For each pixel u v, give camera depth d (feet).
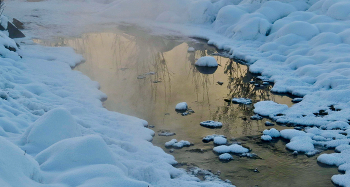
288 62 31.14
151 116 21.42
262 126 20.27
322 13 41.34
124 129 18.30
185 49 38.37
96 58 34.19
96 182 8.74
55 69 28.37
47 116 12.98
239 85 27.48
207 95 25.38
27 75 25.62
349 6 38.19
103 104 23.00
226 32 42.88
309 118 20.68
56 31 44.39
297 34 35.73
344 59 28.19
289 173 15.14
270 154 16.93
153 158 15.07
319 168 15.58
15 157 8.46
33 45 36.14
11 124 14.71
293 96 24.97
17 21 44.42
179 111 22.39
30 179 8.37
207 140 18.22
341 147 17.01
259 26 39.99
